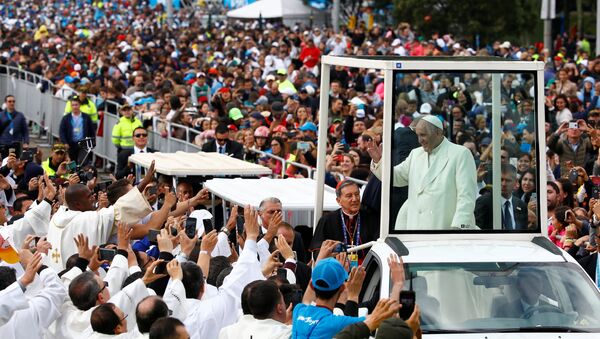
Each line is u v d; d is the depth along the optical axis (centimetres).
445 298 2981
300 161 5909
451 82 3291
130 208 3844
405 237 3269
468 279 3014
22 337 2903
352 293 2812
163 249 3281
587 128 5800
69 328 2984
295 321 2664
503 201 3316
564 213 4159
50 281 2992
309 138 6488
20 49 13612
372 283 3120
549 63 10244
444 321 2938
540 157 3334
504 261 3072
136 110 8512
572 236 3953
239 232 3841
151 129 7812
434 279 3011
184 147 7200
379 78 8769
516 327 2922
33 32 19350
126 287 3014
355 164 5359
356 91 8700
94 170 5181
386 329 2272
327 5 18338
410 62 3272
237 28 18262
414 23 15275
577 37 14600
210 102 8762
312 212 4484
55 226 3853
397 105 3272
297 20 18862
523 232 3319
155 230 3466
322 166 3866
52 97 9531
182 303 3009
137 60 11581
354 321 2627
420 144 3288
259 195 4341
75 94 8769
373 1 17512
